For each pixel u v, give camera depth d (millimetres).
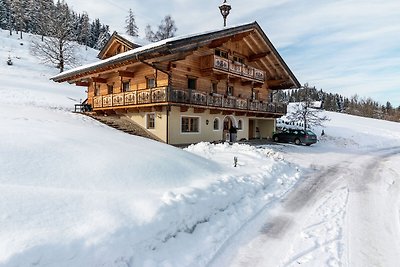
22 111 14867
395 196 9141
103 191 5172
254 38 22078
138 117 19531
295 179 11289
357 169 14156
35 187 4672
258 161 12055
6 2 79625
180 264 4371
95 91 24484
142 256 4133
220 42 19031
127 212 4637
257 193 8492
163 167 7152
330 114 50438
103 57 25812
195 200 5922
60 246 3453
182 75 18234
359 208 7820
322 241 5621
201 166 8633
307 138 23516
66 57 43531
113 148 7500
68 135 7871
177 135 17625
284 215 7133
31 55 51812
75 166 5797
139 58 15352
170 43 13945
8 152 5562
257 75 23141
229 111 20953
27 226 3648
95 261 3584
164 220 4859
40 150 6031
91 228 3969
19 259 3088
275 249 5242
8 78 34281
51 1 73500
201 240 5211
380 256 5102
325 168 14242
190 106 17094
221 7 21781
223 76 20438
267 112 24797
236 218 6496
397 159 18344
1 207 3861
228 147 14898
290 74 25203
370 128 38188
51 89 33750
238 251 5133
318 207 7836
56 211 4129
